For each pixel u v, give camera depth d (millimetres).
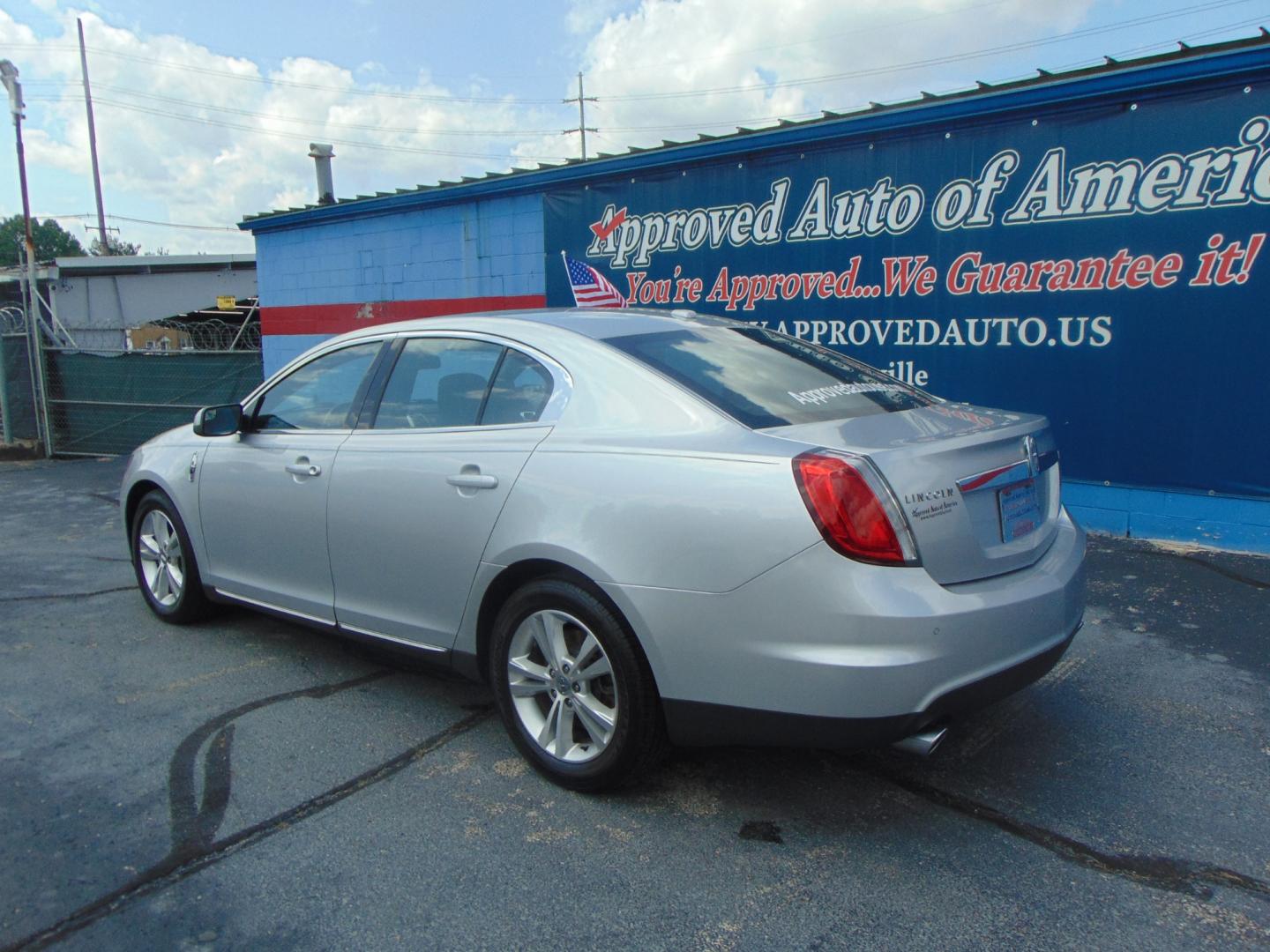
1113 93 6062
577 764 3154
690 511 2789
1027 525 3078
